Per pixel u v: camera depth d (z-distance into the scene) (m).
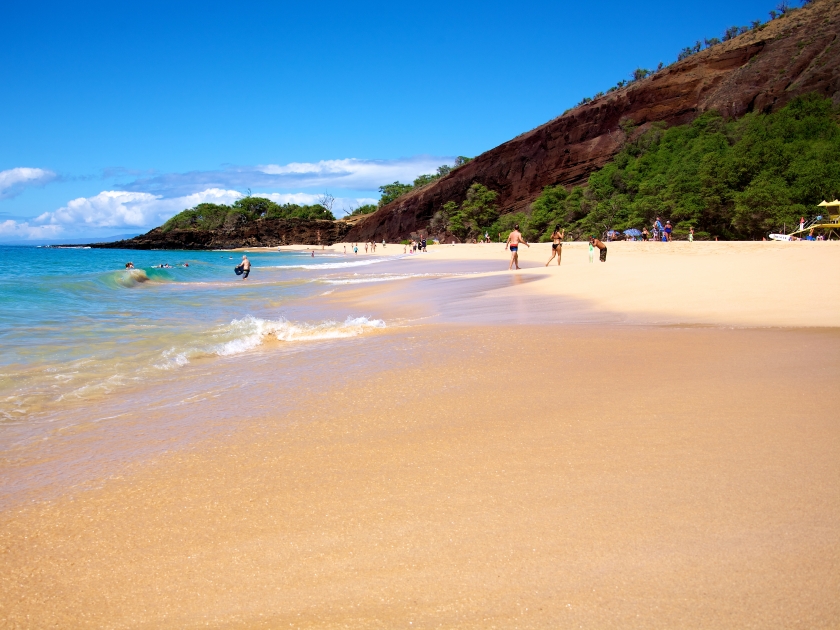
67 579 2.76
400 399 5.69
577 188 97.00
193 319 13.97
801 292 11.38
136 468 4.18
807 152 66.25
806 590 2.34
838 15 95.69
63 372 7.77
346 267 47.91
